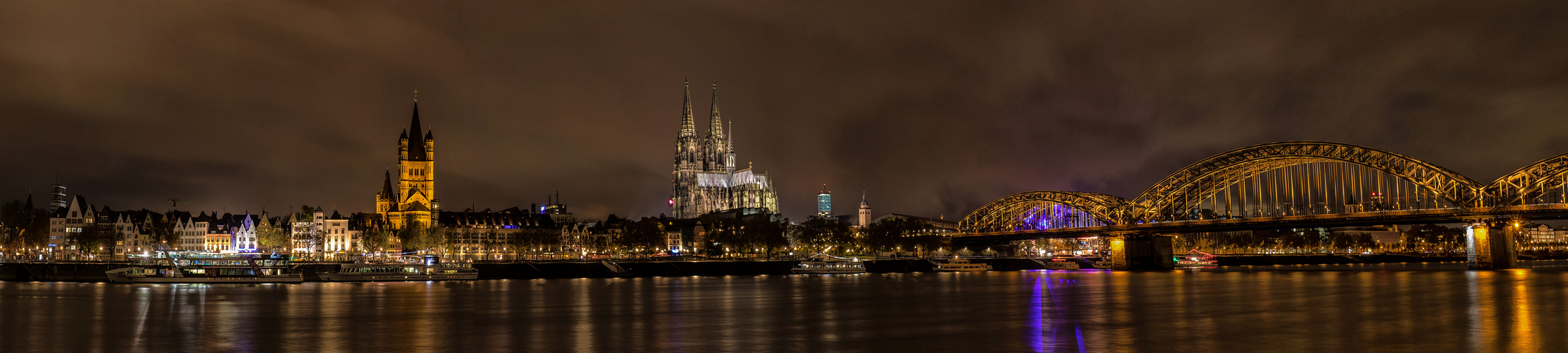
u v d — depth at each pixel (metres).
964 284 170.75
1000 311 107.94
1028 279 192.00
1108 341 79.62
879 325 93.56
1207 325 90.62
